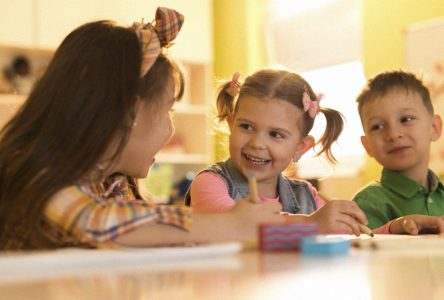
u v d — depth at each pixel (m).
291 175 1.54
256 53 3.68
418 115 1.59
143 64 0.91
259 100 1.30
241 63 3.69
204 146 3.63
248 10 3.66
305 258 0.53
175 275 0.40
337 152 3.32
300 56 3.59
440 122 1.70
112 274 0.41
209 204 1.21
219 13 3.84
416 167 1.60
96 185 0.86
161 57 0.97
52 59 0.90
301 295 0.32
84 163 0.81
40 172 0.78
